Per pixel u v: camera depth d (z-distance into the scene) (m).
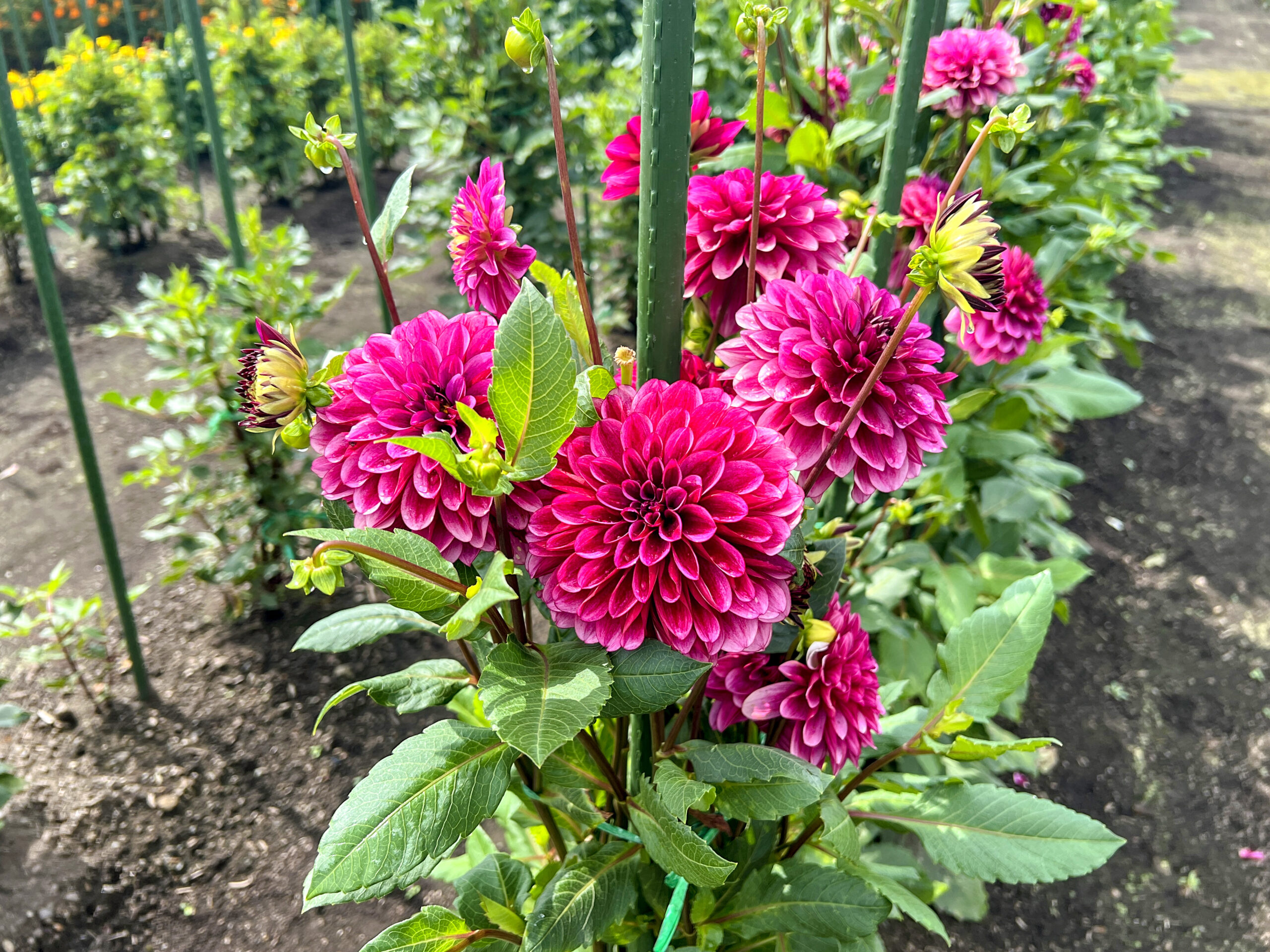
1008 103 2.56
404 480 0.85
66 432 4.36
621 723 1.18
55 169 6.72
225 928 2.33
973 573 2.33
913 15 1.53
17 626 2.77
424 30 4.17
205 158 7.77
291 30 7.60
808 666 1.07
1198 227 7.21
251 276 2.88
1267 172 8.34
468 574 0.96
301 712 2.95
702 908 1.30
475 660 1.13
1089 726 3.12
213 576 3.10
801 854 1.47
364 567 0.84
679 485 0.83
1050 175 2.61
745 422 0.86
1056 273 2.77
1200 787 2.92
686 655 0.85
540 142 4.05
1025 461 2.75
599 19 6.04
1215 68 12.16
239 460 3.25
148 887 2.42
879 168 2.35
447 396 0.88
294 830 2.58
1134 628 3.56
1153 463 4.55
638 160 1.19
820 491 0.99
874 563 2.28
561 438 0.78
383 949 1.10
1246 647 3.46
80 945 2.27
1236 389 5.11
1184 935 2.47
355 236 6.63
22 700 2.95
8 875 2.38
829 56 2.42
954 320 1.86
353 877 0.77
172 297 2.79
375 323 5.22
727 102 4.10
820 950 1.33
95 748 2.79
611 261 5.09
